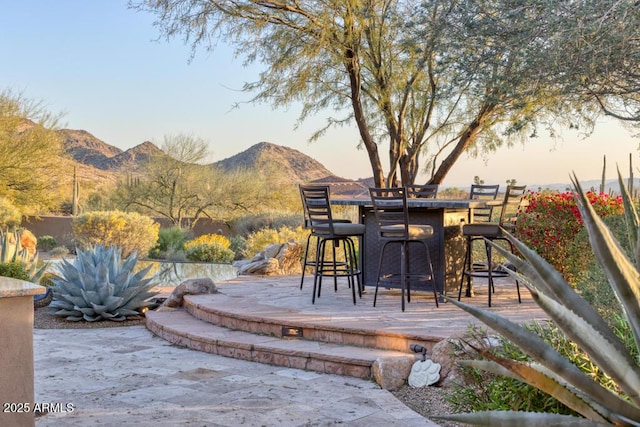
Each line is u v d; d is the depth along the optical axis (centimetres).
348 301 767
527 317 620
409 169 1484
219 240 2044
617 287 165
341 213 1933
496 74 811
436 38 862
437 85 1286
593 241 163
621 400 168
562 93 775
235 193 2903
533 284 193
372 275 831
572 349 290
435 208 770
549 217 789
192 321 742
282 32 1309
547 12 726
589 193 789
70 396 462
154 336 729
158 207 2922
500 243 820
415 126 1452
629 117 846
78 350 641
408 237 689
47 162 2412
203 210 2938
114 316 841
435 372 484
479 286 909
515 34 771
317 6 1288
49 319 838
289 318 641
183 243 2077
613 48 706
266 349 579
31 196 2391
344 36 1309
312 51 1305
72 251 2177
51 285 1016
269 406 437
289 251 1222
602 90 786
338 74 1443
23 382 312
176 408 432
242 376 527
